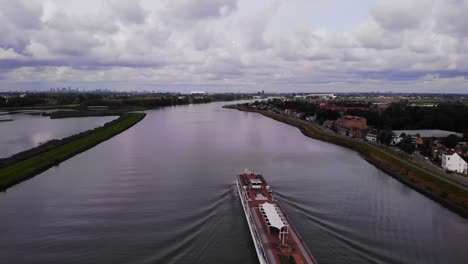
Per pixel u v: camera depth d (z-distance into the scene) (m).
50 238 52.22
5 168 91.31
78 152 118.56
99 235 52.94
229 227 55.47
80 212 62.47
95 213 61.84
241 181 70.69
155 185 78.56
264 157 110.31
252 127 198.50
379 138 133.38
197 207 64.25
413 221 58.41
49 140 142.62
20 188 77.88
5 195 72.94
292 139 152.00
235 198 69.25
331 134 161.75
